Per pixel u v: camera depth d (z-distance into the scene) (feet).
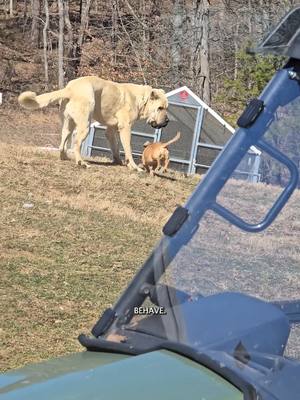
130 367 10.90
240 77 126.93
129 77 184.14
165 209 64.44
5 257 43.91
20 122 186.09
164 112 81.71
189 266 12.60
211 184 12.62
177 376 10.63
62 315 35.50
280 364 11.46
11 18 278.05
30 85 220.84
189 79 160.76
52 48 249.14
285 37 12.26
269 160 12.53
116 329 12.46
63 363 11.79
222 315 12.12
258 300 12.62
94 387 10.47
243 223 12.67
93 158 86.48
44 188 64.85
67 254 46.32
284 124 12.42
